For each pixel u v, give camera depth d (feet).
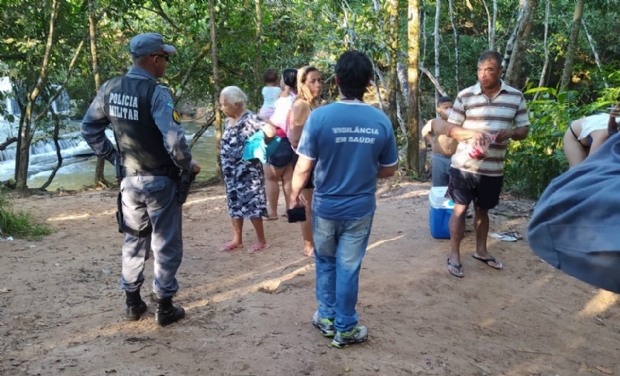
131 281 11.61
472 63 52.80
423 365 10.60
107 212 22.56
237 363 10.20
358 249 10.61
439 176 18.25
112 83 10.97
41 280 14.37
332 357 10.57
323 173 10.34
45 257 16.33
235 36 33.55
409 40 26.89
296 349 10.80
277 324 11.84
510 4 46.21
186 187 11.35
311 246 16.28
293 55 38.58
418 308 13.02
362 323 12.07
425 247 16.78
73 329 11.48
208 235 18.83
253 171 16.53
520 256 16.42
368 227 10.64
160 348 10.68
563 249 4.96
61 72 35.83
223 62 35.04
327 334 11.24
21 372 9.68
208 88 36.63
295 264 15.64
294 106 14.58
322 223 10.59
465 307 13.29
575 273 4.86
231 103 15.93
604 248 4.53
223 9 33.17
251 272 15.14
